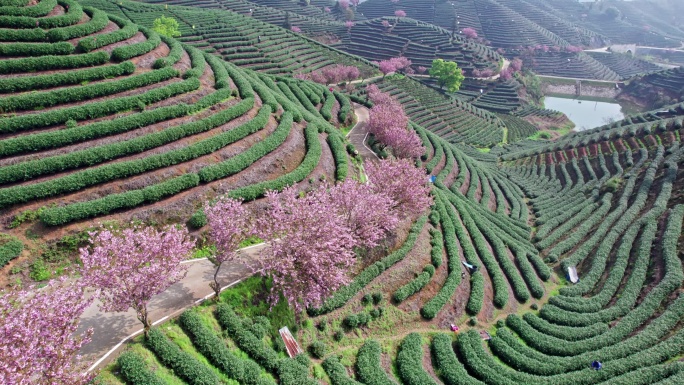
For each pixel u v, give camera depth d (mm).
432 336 38281
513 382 34469
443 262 45969
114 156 38281
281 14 195125
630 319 41750
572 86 197625
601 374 35344
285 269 28688
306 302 31078
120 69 46875
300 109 66625
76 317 20797
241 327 29125
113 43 51094
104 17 54062
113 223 33719
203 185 40250
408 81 141625
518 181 88812
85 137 38688
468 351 36875
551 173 91500
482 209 66312
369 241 36688
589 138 96562
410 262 42812
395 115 73000
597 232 59656
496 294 45312
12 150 35219
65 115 39625
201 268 33812
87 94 42750
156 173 38969
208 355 26500
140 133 41938
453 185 71500
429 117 125000
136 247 25422
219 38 117875
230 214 29766
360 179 55250
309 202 34375
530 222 70312
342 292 36250
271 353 29156
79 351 24109
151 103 45750
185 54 58594
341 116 79875
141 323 27000
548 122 155250
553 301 46969
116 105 42531
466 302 42875
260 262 31031
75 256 32062
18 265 29828
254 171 44562
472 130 127750
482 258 50781
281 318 32281
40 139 36438
